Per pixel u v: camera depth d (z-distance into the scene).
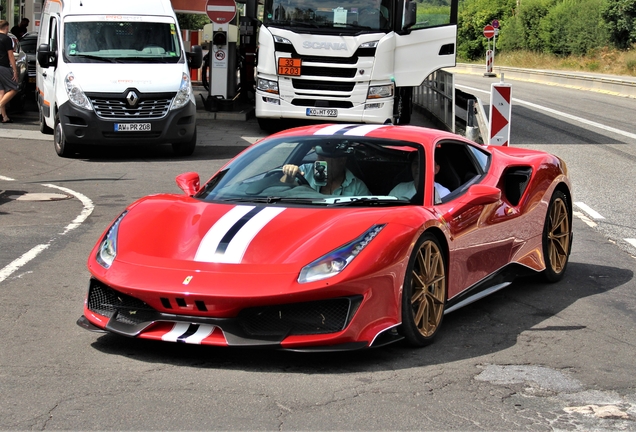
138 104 13.52
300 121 17.95
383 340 4.62
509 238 6.04
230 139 16.67
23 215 9.02
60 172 12.27
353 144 5.60
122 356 4.62
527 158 6.66
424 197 5.24
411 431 3.66
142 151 14.91
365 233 4.60
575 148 16.23
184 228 4.81
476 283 5.67
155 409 3.84
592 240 8.52
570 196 6.97
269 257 4.45
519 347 5.01
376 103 16.23
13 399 3.94
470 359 4.74
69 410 3.81
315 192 5.27
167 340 4.43
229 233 4.66
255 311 4.34
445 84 18.78
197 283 4.33
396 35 16.34
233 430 3.61
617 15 44.72
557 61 48.28
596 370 4.61
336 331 4.40
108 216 9.06
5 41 17.70
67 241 7.80
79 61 13.86
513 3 59.47
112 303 4.70
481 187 5.50
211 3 20.27
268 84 16.42
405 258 4.65
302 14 16.20
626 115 23.11
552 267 6.70
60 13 14.63
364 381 4.30
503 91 11.63
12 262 6.91
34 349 4.72
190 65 14.96
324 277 4.32
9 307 5.61
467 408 3.96
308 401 3.99
